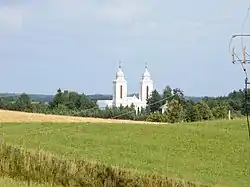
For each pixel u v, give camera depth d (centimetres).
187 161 4475
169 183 3566
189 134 5588
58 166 3416
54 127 5947
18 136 5097
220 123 6269
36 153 3528
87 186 3416
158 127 5988
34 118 6981
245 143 5197
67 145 4781
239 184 3853
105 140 5178
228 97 9844
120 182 3506
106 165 3638
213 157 4691
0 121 6488
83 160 3694
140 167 3978
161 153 4725
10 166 3334
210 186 3675
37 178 3294
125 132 5659
